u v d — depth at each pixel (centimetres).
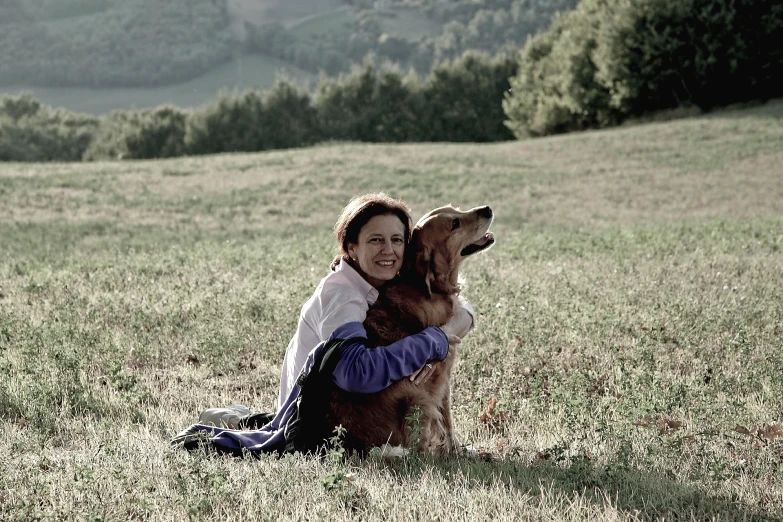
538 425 561
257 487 389
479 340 767
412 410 423
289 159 3434
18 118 11206
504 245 1524
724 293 968
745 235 1559
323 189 2800
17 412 571
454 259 443
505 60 7850
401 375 414
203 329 799
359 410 425
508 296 952
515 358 717
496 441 527
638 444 499
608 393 630
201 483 388
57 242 1928
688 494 415
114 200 2589
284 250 1420
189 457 434
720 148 3266
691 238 1516
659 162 3130
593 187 2770
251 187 2842
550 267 1190
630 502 399
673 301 912
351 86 8044
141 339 777
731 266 1169
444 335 430
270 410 600
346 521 352
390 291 443
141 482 392
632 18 4322
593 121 4912
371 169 3162
